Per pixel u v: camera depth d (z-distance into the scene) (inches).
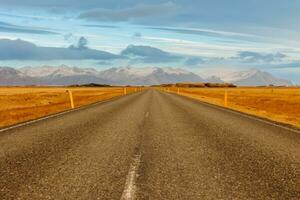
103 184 228.4
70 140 406.6
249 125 573.0
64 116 704.4
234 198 202.4
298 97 2188.7
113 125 557.3
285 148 365.4
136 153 333.1
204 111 856.9
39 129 502.9
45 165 279.9
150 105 1078.4
